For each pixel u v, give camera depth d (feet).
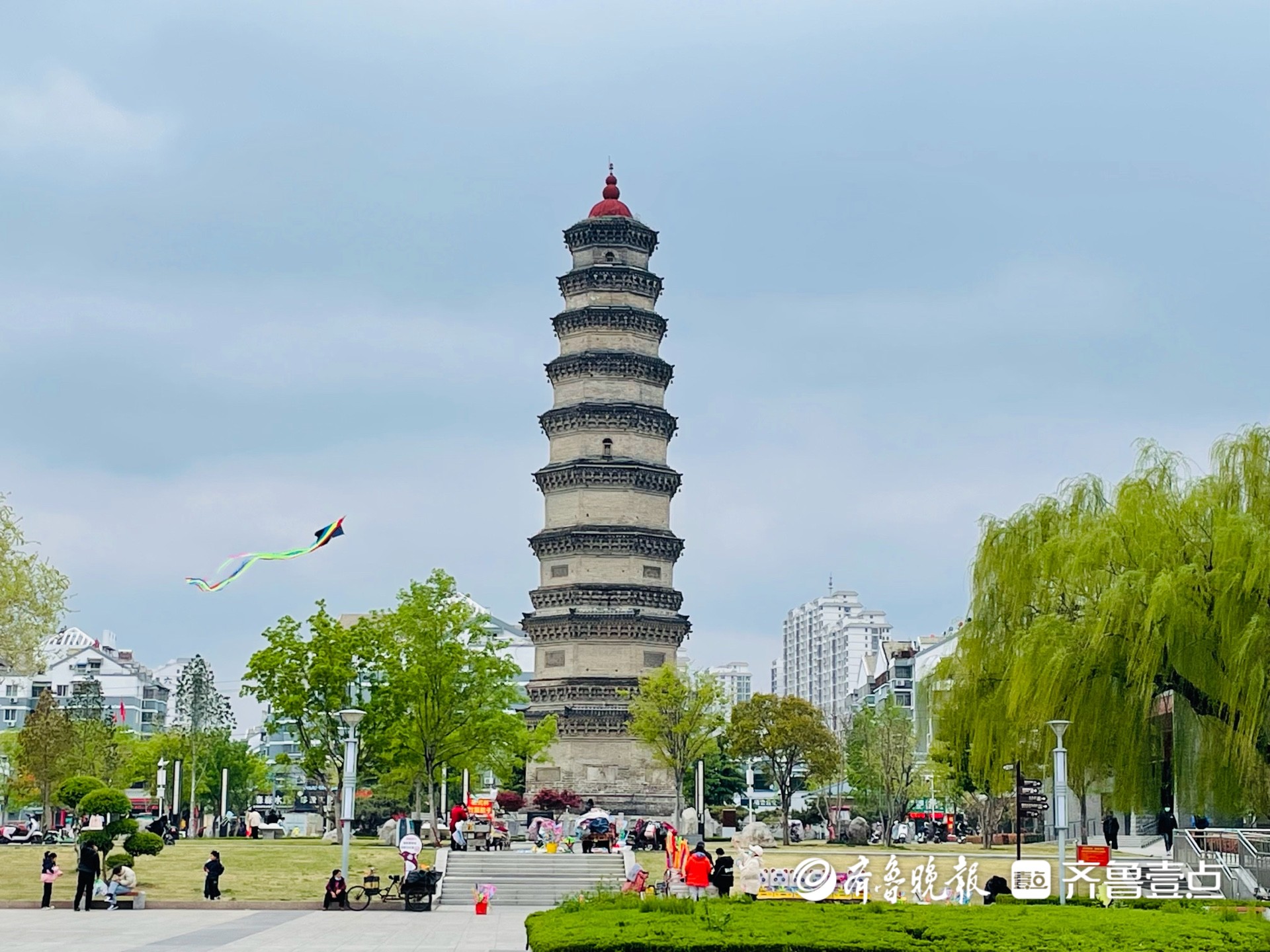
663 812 425.69
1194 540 188.44
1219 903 157.79
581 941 117.19
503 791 487.20
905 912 138.51
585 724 425.28
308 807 630.33
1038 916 133.18
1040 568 199.31
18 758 460.55
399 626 362.33
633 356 444.14
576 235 465.06
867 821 496.64
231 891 225.56
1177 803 194.39
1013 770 246.47
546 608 437.58
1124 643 184.65
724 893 204.95
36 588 294.87
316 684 365.81
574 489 438.81
